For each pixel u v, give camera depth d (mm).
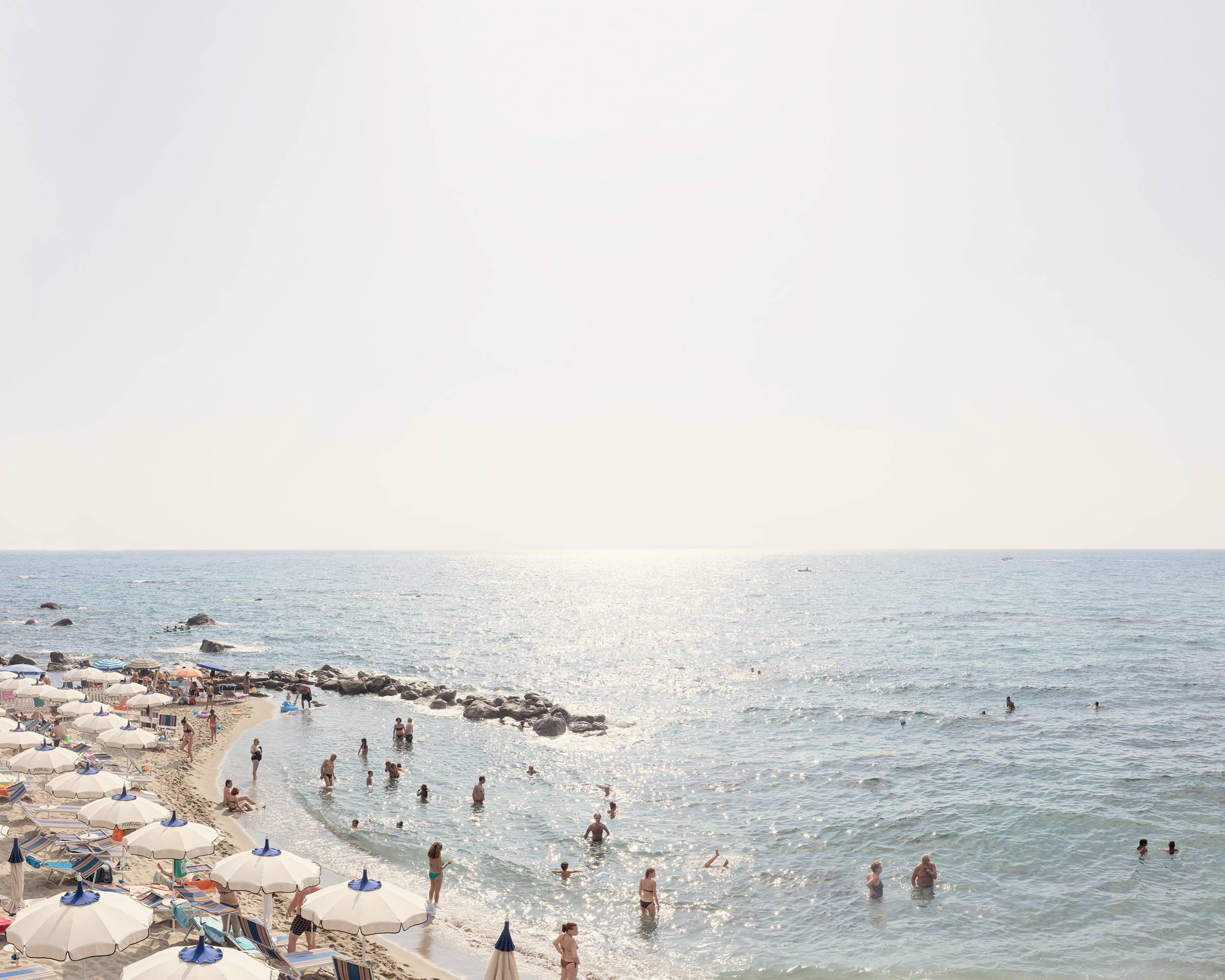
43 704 39219
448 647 87438
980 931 22250
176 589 172250
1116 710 52688
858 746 43406
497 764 39406
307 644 87062
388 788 34906
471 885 24812
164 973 12195
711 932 22047
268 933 16734
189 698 52062
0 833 21000
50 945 13000
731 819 31312
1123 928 22438
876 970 20047
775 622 114062
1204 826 30641
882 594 170750
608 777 37250
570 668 72750
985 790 35125
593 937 21672
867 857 27594
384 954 19750
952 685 62062
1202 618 113375
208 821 28844
